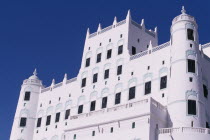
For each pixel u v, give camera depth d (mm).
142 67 65812
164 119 55844
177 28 61594
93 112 62375
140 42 74812
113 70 70812
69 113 75438
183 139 50781
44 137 78188
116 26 75562
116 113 58125
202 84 59156
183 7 63875
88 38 80750
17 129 82438
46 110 81562
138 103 55781
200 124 54688
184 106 55094
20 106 84812
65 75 81750
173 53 60125
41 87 87000
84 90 74625
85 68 77250
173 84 57625
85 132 61625
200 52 63719
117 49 72500
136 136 53688
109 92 69188
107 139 57531
